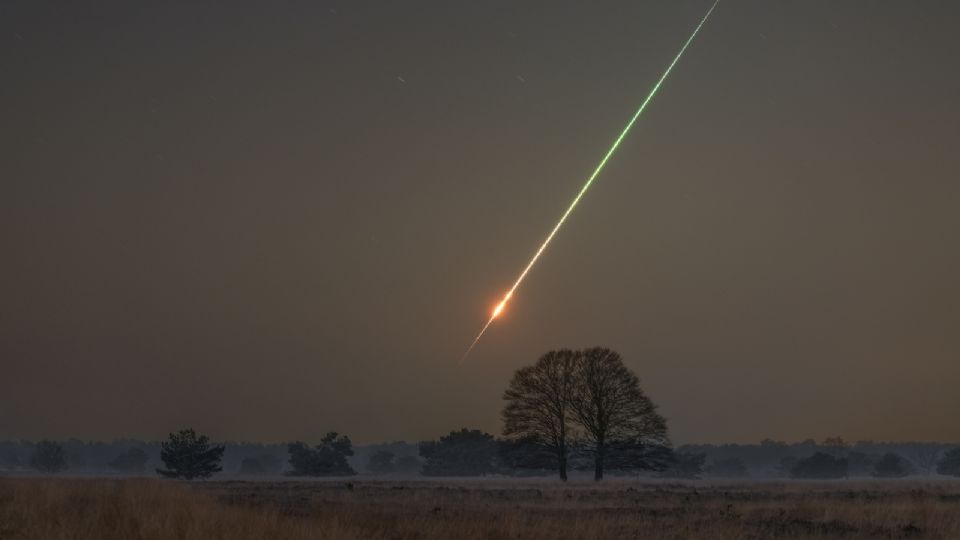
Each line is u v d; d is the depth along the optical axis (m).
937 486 70.50
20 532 20.03
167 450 99.81
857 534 25.44
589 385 80.88
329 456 120.88
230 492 52.53
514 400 82.56
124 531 20.19
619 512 34.75
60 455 162.25
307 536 19.47
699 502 43.06
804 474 152.50
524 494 51.94
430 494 49.19
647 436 80.44
